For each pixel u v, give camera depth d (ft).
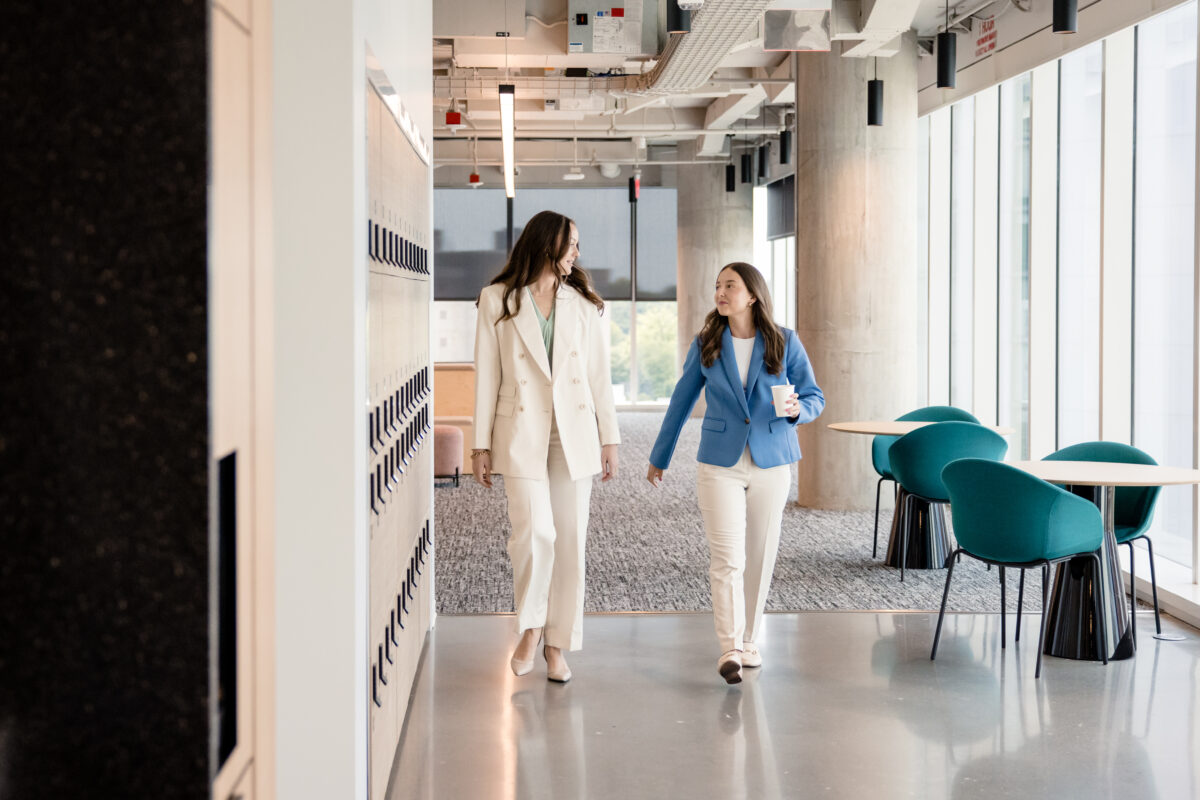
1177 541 21.58
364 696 8.82
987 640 16.05
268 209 4.33
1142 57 21.99
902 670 14.56
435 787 10.67
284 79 8.28
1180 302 21.29
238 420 3.89
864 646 15.74
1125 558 20.74
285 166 8.29
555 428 13.26
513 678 14.23
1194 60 20.57
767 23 21.99
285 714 8.42
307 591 8.39
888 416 27.96
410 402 13.24
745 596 14.40
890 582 19.94
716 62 26.66
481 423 13.06
